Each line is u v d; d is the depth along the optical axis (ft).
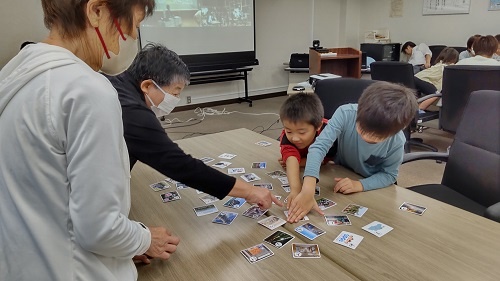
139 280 2.72
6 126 1.85
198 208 3.81
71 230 1.96
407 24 21.67
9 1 7.70
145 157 3.13
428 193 5.20
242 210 3.75
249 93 21.11
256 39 20.59
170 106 3.95
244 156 5.36
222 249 3.07
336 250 3.00
